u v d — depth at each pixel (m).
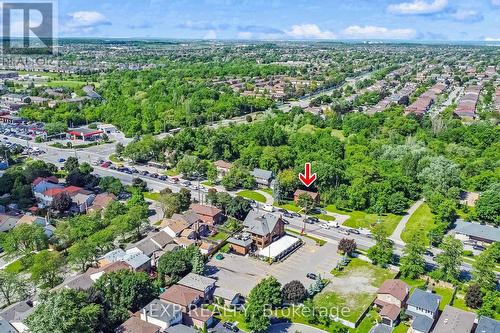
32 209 176.88
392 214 183.75
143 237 158.38
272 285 117.38
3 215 166.88
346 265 143.75
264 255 146.25
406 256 139.88
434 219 177.62
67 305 97.75
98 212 164.38
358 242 159.62
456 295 126.81
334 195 191.88
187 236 154.12
